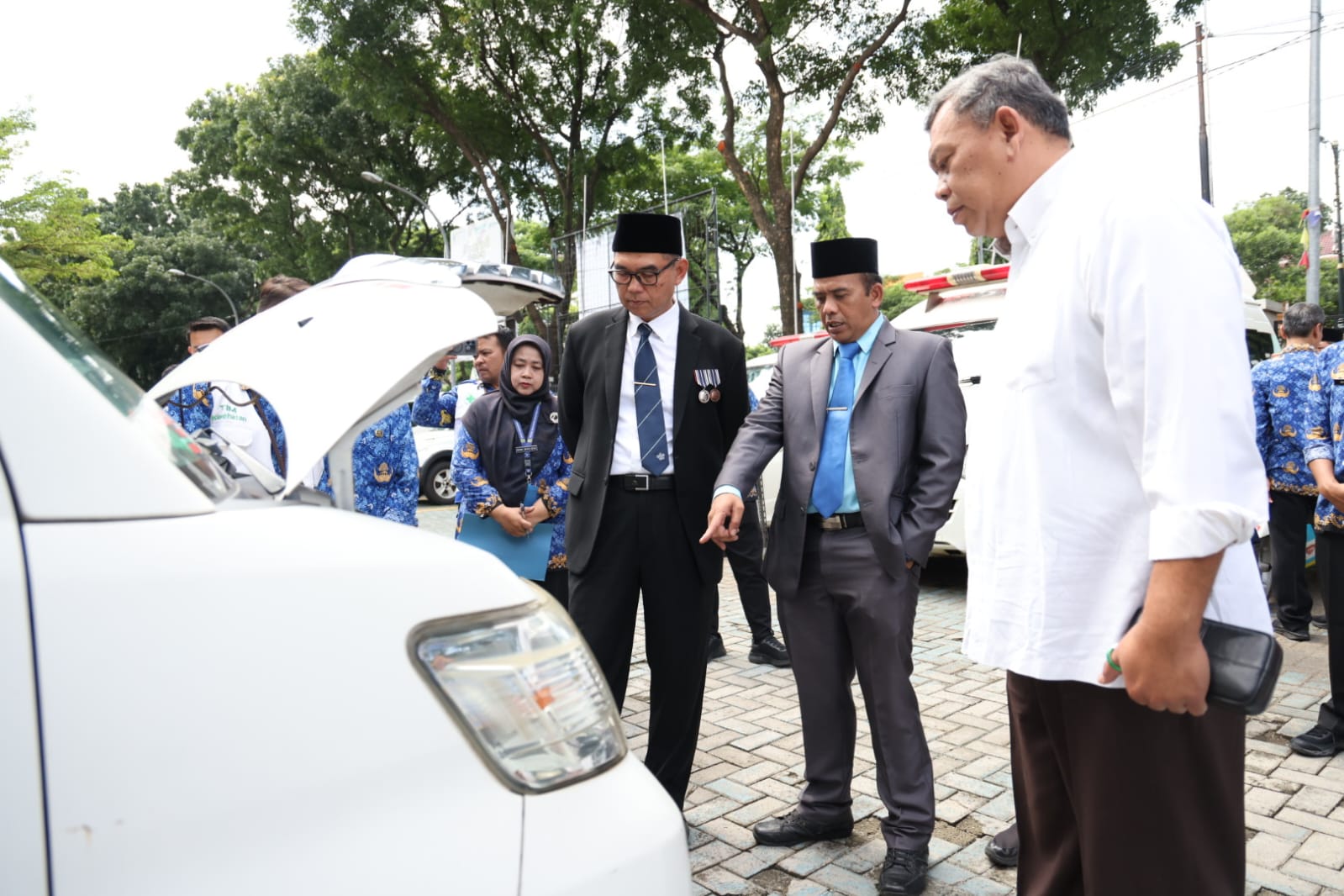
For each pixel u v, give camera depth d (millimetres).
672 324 2811
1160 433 1306
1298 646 4949
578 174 19000
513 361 3471
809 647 2771
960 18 14102
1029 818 1733
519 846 987
